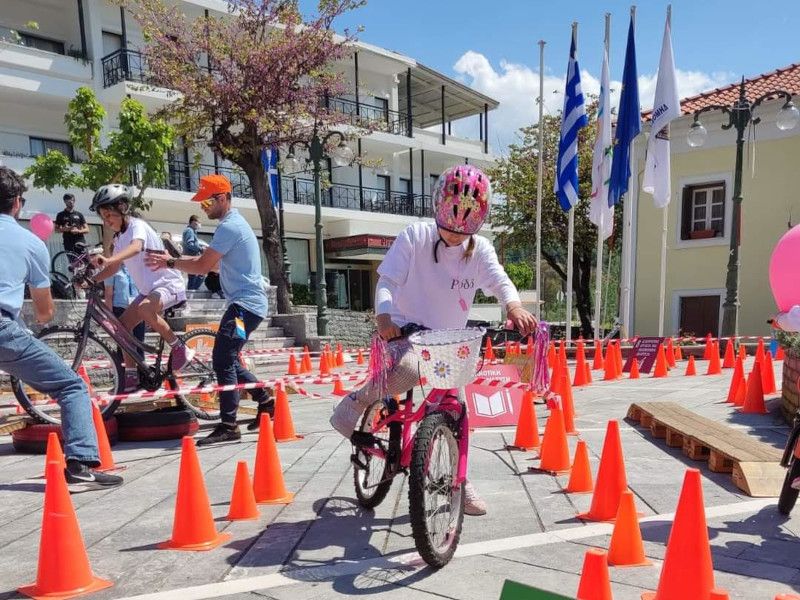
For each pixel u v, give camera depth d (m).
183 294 6.38
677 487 4.27
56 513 2.84
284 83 17.80
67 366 4.38
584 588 2.41
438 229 3.30
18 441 5.63
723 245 18.86
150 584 2.88
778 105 17.64
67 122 14.72
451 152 32.50
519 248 28.19
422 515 2.84
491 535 3.45
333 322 20.28
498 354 9.93
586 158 24.67
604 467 3.72
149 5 17.83
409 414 3.33
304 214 26.66
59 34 22.30
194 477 3.37
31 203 19.48
